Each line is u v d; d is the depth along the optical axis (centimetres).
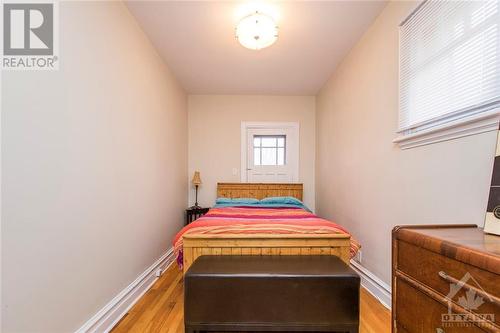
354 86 260
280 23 222
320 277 141
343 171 290
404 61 173
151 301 202
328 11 206
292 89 397
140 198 223
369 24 223
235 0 193
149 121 246
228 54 280
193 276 142
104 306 164
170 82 319
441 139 140
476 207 119
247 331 141
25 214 109
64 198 131
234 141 426
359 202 246
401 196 178
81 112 145
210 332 157
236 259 167
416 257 100
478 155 118
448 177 136
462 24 126
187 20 217
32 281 112
